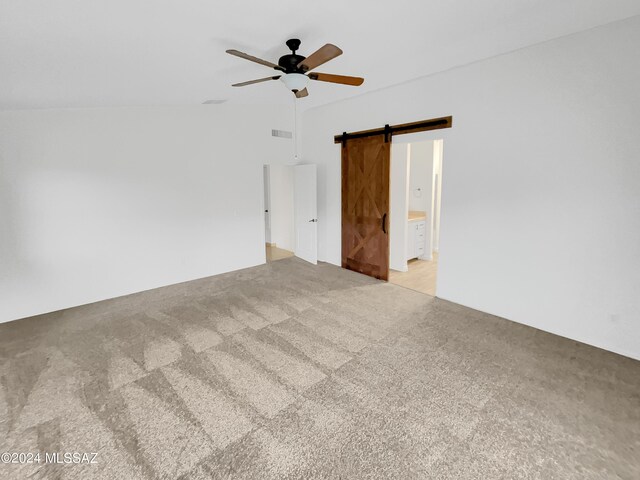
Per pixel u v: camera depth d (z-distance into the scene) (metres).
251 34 2.58
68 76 2.89
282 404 2.32
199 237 5.17
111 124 4.21
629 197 2.71
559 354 2.91
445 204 4.05
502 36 2.92
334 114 5.37
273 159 5.89
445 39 2.97
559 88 2.98
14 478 1.77
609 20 2.62
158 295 4.51
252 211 5.75
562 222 3.11
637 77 2.58
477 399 2.34
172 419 2.19
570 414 2.19
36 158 3.75
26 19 1.93
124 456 1.91
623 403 2.28
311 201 5.72
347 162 5.26
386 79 4.13
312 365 2.79
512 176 3.39
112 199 4.32
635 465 1.80
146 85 3.48
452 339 3.20
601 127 2.79
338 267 5.78
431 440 1.99
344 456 1.88
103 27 2.17
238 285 4.87
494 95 3.43
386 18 2.51
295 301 4.21
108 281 4.40
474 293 3.91
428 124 4.05
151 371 2.73
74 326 3.59
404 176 5.37
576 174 2.97
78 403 2.36
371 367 2.75
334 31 2.68
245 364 2.81
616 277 2.85
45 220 3.88
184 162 4.89
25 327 3.58
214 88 3.99
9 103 3.31
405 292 4.52
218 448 1.96
